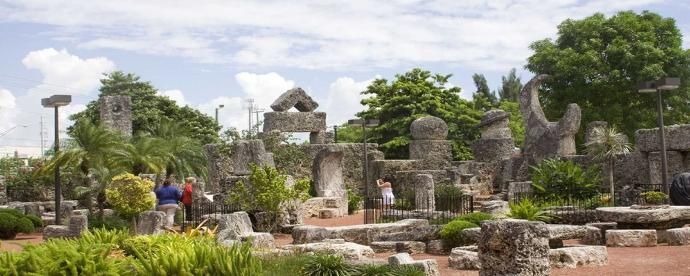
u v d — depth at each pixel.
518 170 36.81
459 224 18.53
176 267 10.48
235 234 17.83
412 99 55.75
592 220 22.14
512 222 12.60
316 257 13.12
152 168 28.95
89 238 12.87
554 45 48.00
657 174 29.62
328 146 41.06
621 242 18.77
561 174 26.94
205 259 10.68
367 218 28.11
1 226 25.03
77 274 10.38
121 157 28.50
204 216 25.36
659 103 25.47
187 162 34.19
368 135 56.38
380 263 13.46
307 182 24.75
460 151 55.47
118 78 62.28
